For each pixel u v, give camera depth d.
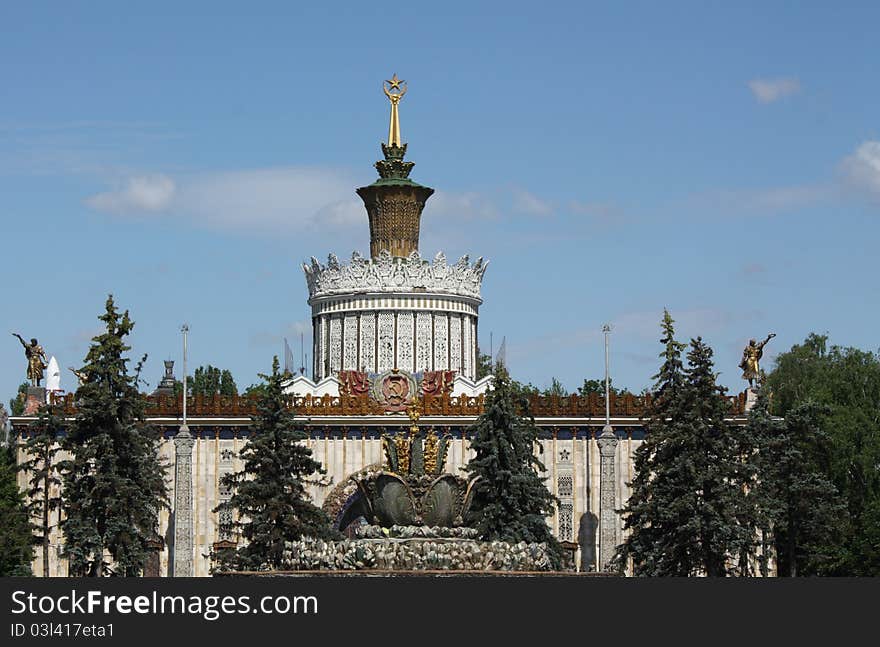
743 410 156.12
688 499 127.75
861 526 153.50
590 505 155.25
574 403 156.50
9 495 149.75
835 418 164.50
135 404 130.38
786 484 149.12
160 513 153.25
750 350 158.00
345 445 155.25
